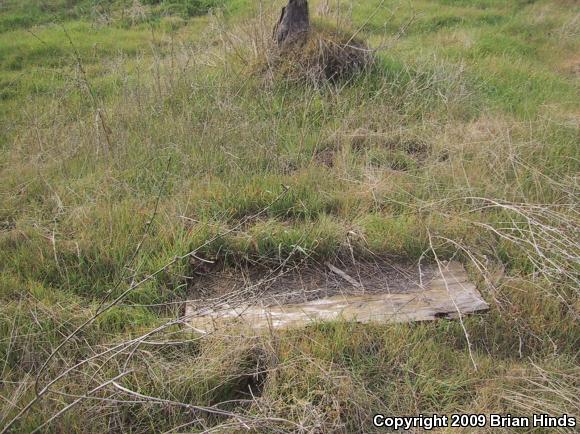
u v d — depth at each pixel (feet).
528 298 12.29
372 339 11.27
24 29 29.99
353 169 16.12
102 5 33.32
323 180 15.62
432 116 18.88
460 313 11.43
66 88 20.90
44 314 11.59
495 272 13.00
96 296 12.40
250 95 19.67
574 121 18.60
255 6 29.48
